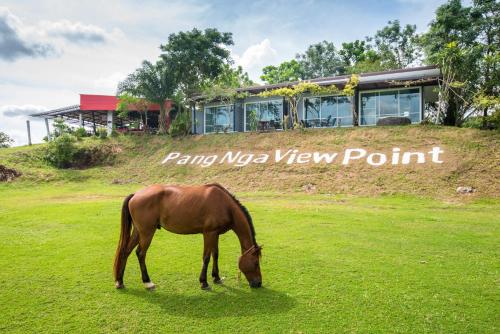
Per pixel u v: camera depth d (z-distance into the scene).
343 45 49.75
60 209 14.97
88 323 5.17
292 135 27.73
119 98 37.53
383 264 7.67
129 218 6.48
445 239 9.76
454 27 26.73
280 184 21.61
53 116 45.31
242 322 5.18
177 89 37.53
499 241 9.53
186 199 6.25
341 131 26.48
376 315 5.37
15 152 31.34
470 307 5.62
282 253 8.48
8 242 9.69
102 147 32.50
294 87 29.62
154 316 5.38
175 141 32.38
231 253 8.61
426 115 33.91
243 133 30.33
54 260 8.07
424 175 19.30
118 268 6.38
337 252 8.56
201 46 37.47
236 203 6.36
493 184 17.45
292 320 5.23
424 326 5.05
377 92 30.09
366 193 18.80
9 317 5.34
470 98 25.80
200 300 5.93
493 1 26.11
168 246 9.21
